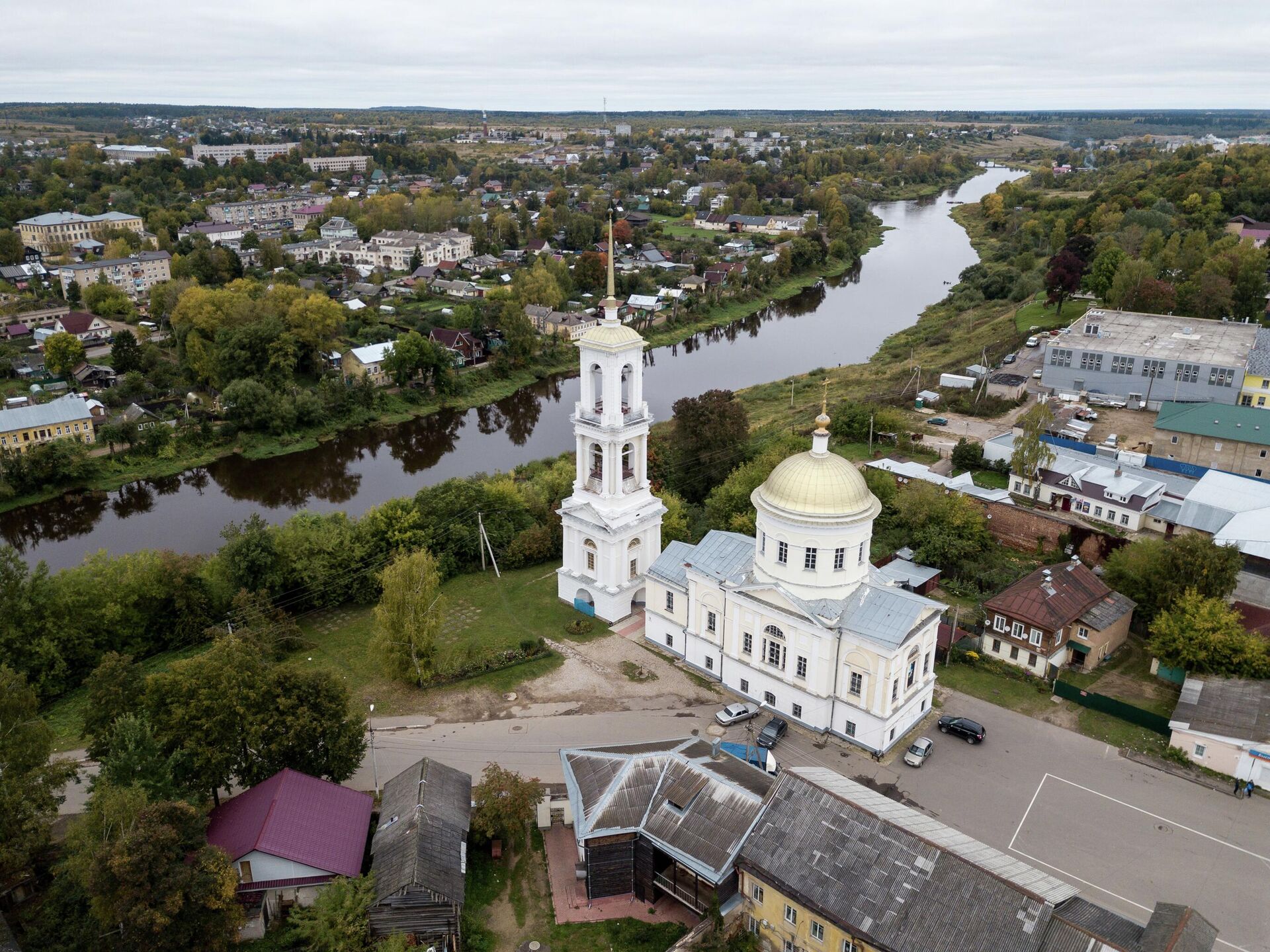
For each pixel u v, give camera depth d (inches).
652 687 3137.3
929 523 3981.3
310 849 2113.7
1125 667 3176.7
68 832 2005.4
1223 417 4704.7
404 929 2032.5
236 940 2020.2
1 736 2174.0
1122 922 1819.6
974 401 5880.9
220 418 6594.5
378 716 2987.2
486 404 7391.7
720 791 2229.3
